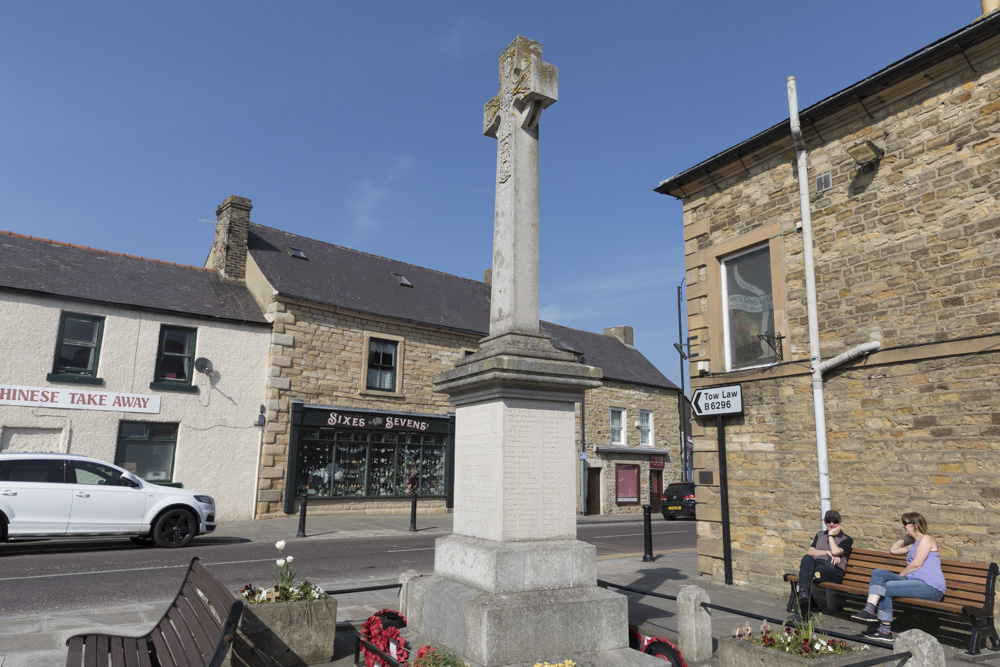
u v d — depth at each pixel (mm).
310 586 5434
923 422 7113
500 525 4582
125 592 7707
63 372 15133
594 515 25953
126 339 15922
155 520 11672
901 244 7488
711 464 9453
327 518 17859
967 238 6922
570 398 4969
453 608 4477
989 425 6574
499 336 5102
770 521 8562
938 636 6605
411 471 20578
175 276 18203
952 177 7109
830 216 8266
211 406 16859
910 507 7133
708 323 9789
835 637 4941
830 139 8367
